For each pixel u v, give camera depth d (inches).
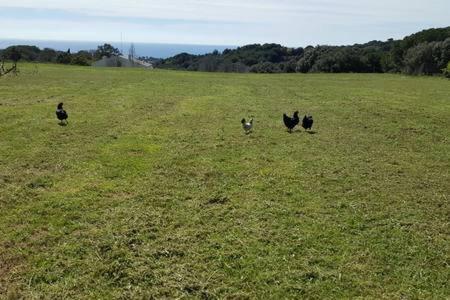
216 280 318.7
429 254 365.1
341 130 850.8
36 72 1907.0
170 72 2333.9
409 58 2815.0
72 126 798.5
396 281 323.9
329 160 629.3
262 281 319.0
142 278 319.0
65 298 294.2
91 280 315.3
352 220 423.8
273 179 535.2
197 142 713.0
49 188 487.8
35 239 368.2
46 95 1197.1
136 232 385.7
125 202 450.6
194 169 566.3
